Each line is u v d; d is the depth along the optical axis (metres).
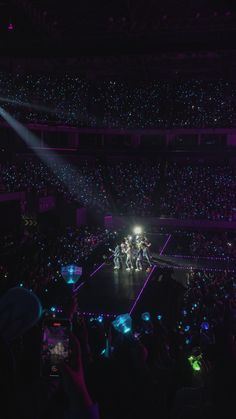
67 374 1.91
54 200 42.78
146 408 2.15
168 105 47.91
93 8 26.22
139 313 21.78
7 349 1.89
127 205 44.03
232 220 39.34
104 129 48.41
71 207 42.59
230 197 41.34
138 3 25.58
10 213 37.62
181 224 41.22
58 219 42.81
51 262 26.11
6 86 42.91
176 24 17.25
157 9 26.02
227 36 16.62
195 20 17.33
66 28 25.56
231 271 29.28
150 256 32.69
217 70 45.53
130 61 42.06
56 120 46.72
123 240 38.53
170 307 22.52
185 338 11.62
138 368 2.33
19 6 23.69
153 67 44.47
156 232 42.09
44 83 47.22
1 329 2.11
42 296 19.16
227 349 2.51
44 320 3.88
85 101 48.69
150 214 42.62
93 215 44.56
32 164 45.44
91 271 29.19
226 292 20.02
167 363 6.41
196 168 45.72
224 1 24.36
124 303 23.25
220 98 46.75
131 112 48.44
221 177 43.69
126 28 17.09
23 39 17.30
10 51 17.42
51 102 47.03
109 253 34.06
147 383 2.27
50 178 45.44
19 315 2.13
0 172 39.12
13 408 1.80
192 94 47.56
